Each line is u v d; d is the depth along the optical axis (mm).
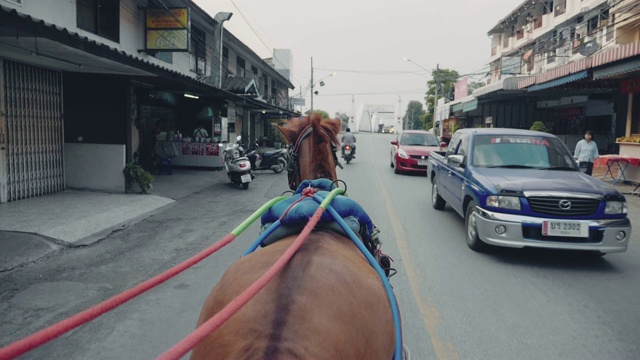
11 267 6219
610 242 6277
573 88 18953
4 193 9805
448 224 9117
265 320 1554
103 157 11891
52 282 5715
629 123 16750
